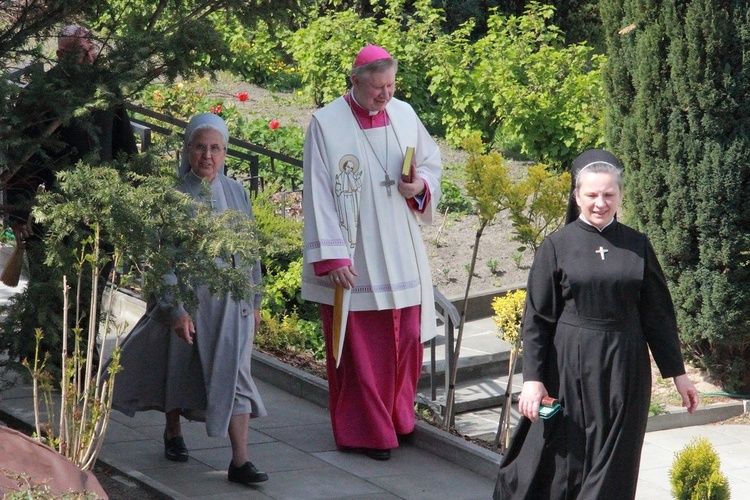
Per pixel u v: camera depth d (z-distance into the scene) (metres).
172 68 8.27
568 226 8.36
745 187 14.48
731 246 14.60
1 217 8.85
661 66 14.64
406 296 10.53
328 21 28.31
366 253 10.38
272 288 14.36
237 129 22.52
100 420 9.02
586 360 8.00
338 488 9.50
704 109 14.36
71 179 7.32
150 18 9.16
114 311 14.10
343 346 10.52
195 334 8.99
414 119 10.79
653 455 13.34
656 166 14.93
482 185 11.07
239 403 9.12
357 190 10.35
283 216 16.05
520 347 12.67
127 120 10.61
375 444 10.40
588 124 25.55
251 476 9.20
